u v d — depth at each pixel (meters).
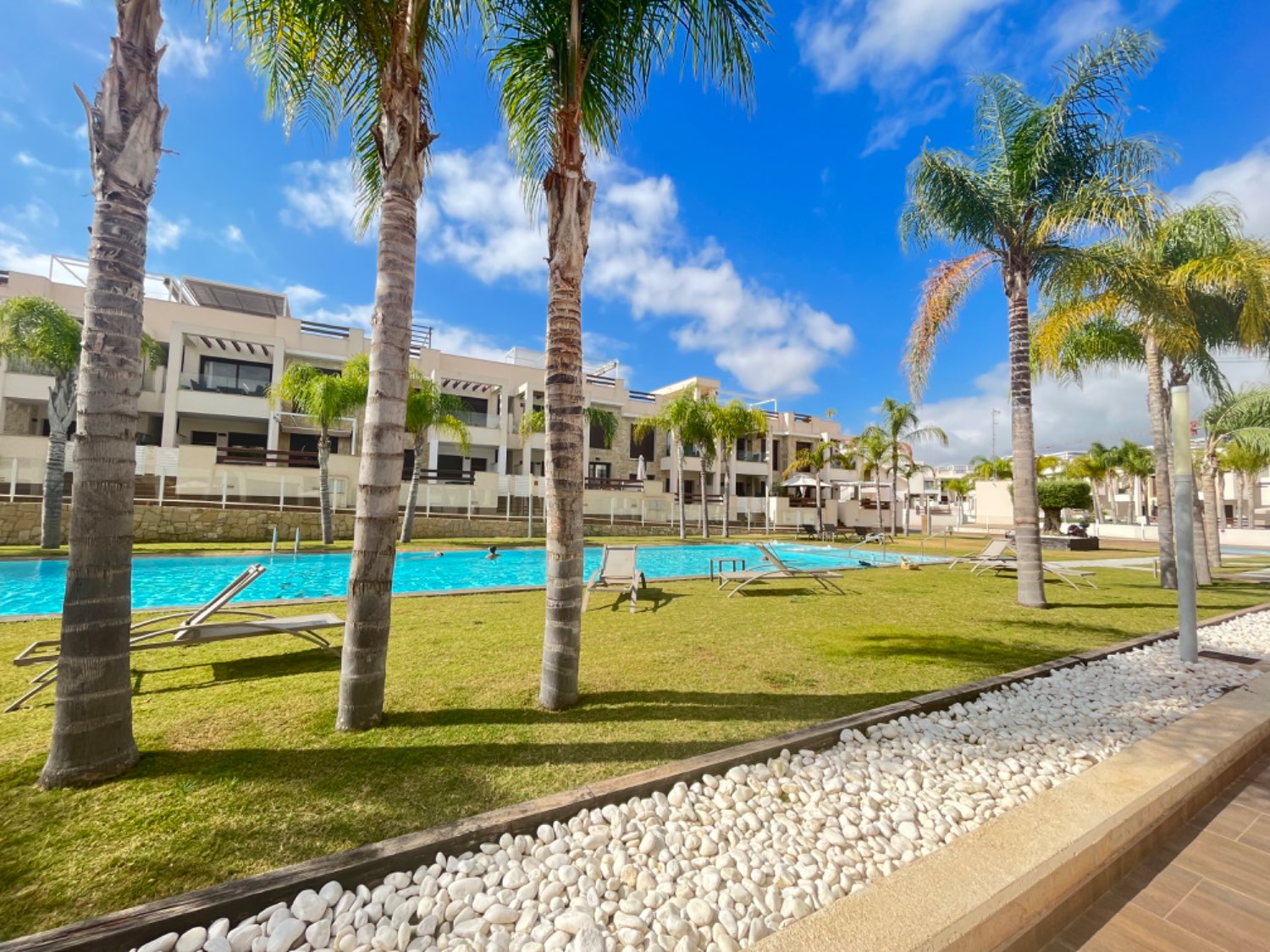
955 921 1.67
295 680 3.99
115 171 2.52
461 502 22.36
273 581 10.96
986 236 8.13
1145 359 10.48
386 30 3.52
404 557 15.77
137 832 2.10
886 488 37.97
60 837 2.06
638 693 3.87
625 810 2.43
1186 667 4.90
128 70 2.56
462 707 3.51
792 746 3.08
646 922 1.84
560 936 1.75
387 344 3.25
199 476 17.89
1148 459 35.06
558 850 2.17
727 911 1.88
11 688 3.68
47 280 19.92
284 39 3.83
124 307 2.54
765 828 2.42
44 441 16.84
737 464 35.31
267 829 2.14
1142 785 2.55
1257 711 3.55
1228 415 12.77
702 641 5.38
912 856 2.28
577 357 3.75
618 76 4.26
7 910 1.69
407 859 2.01
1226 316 9.55
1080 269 7.57
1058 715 3.76
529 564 15.17
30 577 10.37
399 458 3.33
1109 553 18.56
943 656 4.98
